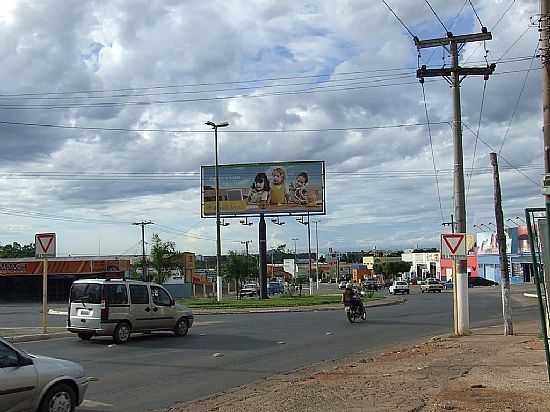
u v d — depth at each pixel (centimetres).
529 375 1162
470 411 869
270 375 1364
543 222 967
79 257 6862
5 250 11050
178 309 2211
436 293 6856
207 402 1064
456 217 2180
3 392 816
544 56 1217
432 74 2248
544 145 1206
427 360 1459
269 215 5562
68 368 912
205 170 5716
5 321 3145
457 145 2205
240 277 7406
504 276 2052
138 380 1303
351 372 1313
